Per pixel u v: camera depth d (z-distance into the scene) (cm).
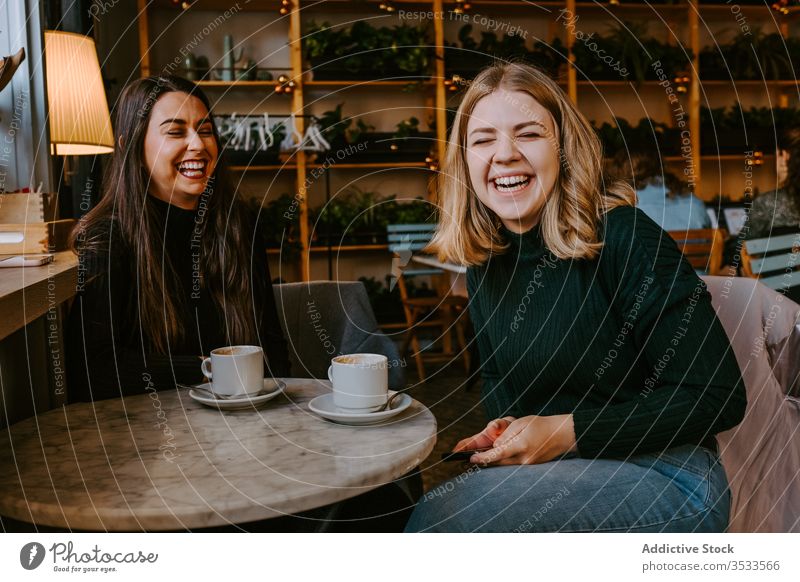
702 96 573
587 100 579
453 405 368
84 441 97
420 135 518
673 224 322
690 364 104
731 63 556
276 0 504
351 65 500
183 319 152
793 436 138
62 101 201
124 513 73
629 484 102
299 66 502
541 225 118
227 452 92
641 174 322
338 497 80
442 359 489
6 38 161
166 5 500
